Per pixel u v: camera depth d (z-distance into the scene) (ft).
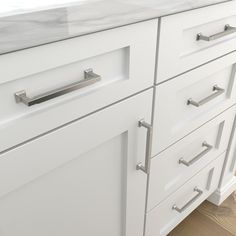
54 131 1.79
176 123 2.81
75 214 2.29
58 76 1.70
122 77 2.05
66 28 1.54
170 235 3.92
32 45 1.45
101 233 2.66
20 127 1.62
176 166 3.17
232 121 3.68
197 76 2.66
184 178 3.35
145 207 2.97
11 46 1.38
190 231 3.98
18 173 1.72
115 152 2.32
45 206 2.03
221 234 3.95
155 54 2.15
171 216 3.53
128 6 1.76
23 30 1.40
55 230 2.21
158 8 1.93
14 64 1.46
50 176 1.95
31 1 1.61
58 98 1.75
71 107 1.81
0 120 1.56
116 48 1.87
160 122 2.54
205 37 2.47
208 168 3.71
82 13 1.58
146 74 2.17
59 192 2.07
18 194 1.83
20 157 1.69
